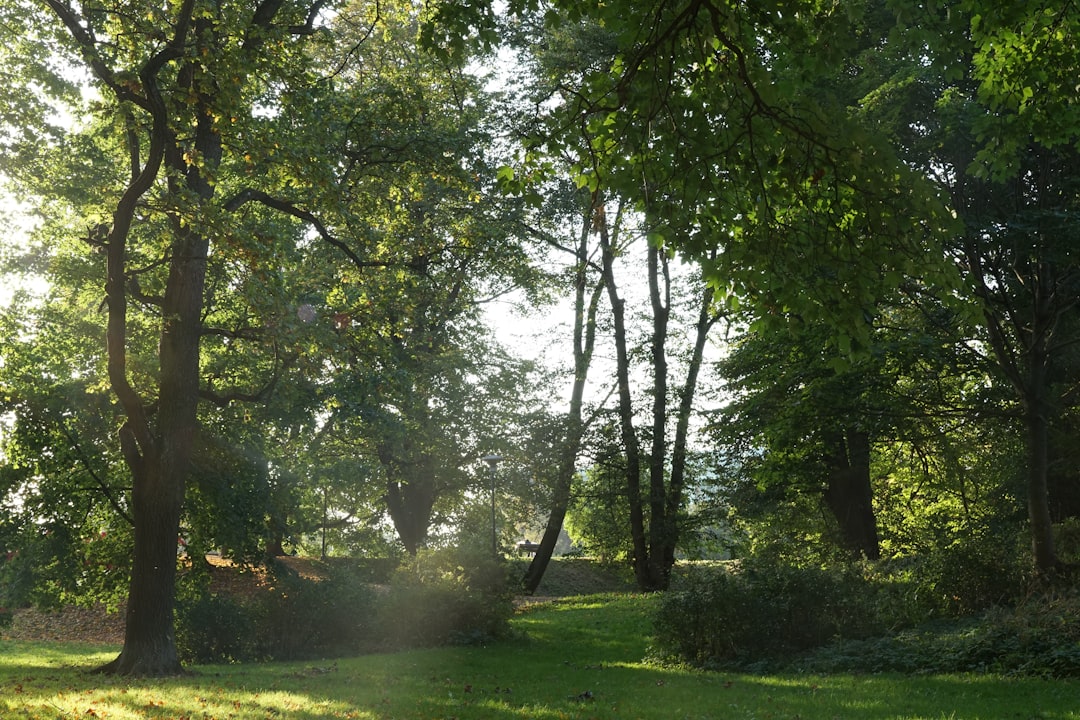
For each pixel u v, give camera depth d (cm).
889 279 799
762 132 784
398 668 1677
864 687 1345
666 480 3706
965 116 1734
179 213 1476
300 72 1557
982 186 1862
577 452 3534
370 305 1972
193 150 1488
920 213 780
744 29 781
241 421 2159
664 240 844
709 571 1914
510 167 853
